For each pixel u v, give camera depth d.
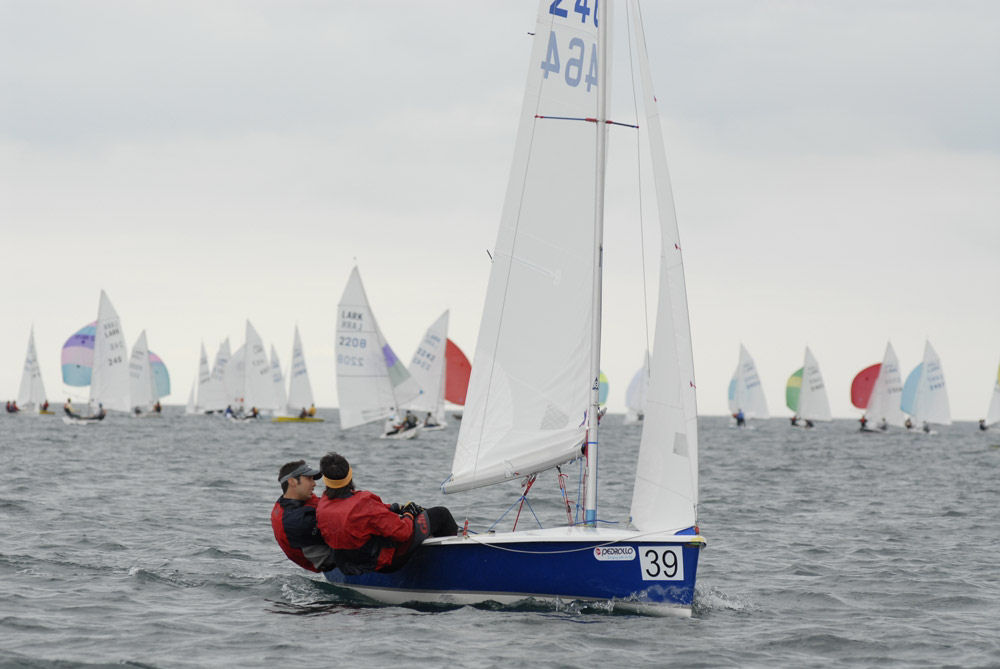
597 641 37.56
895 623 43.25
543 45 43.53
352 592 46.59
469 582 42.88
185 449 183.38
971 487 122.56
